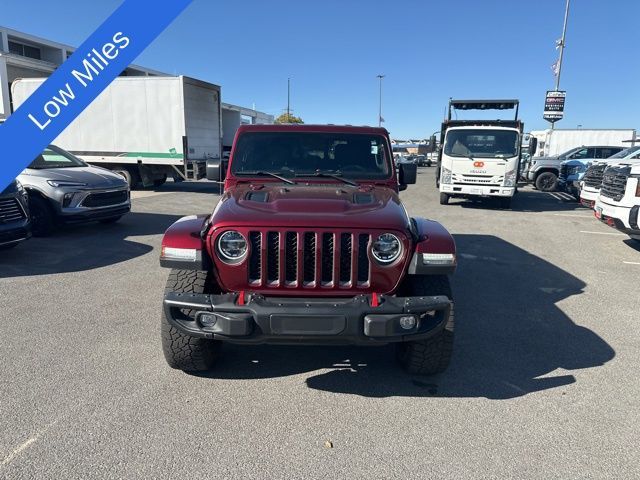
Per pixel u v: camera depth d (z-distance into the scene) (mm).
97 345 4031
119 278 5980
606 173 8125
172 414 3062
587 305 5352
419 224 3547
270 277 3178
